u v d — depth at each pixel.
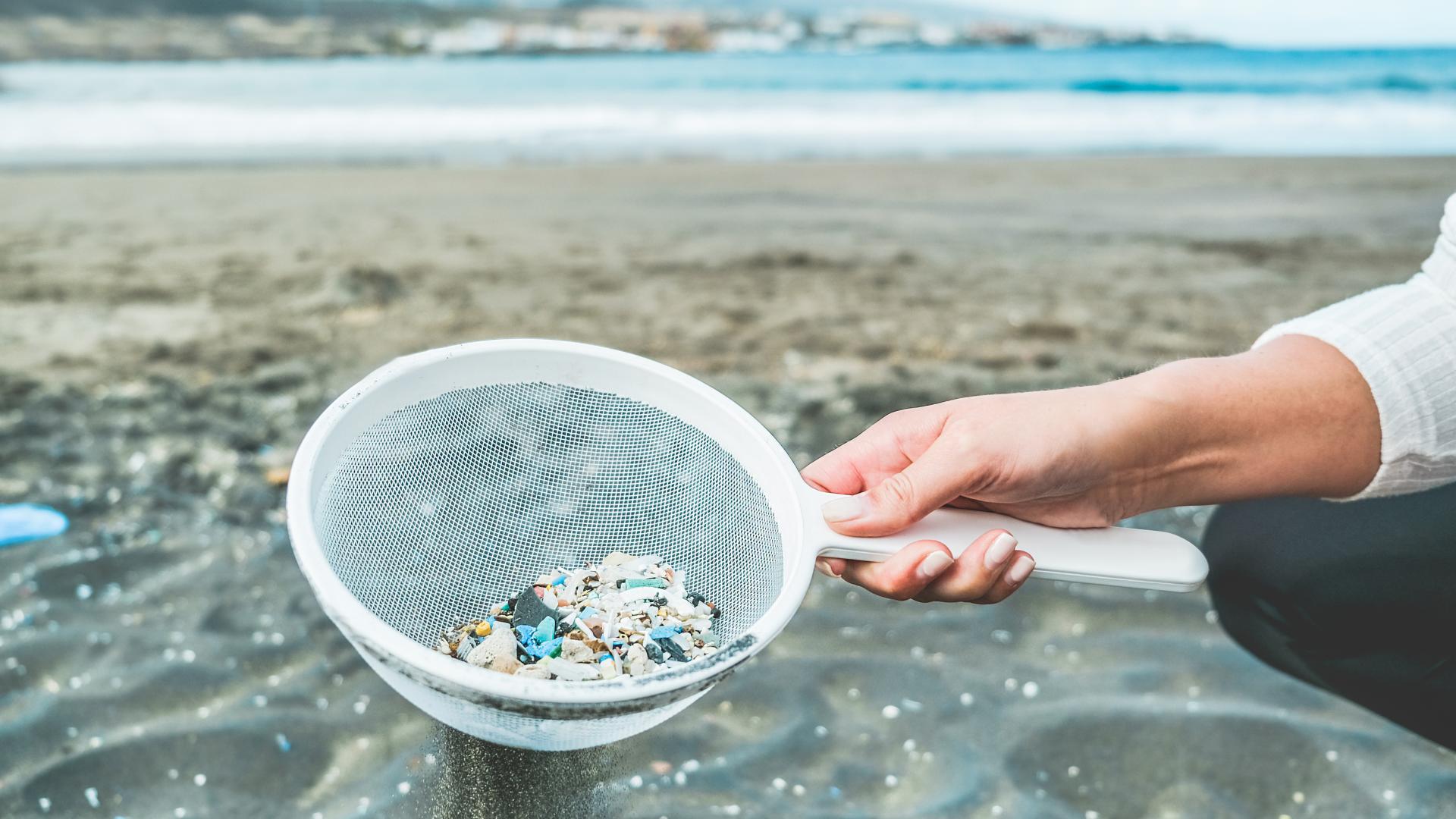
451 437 0.68
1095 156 3.94
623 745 0.80
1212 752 0.81
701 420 0.69
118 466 1.17
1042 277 2.04
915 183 3.22
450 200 2.80
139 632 0.90
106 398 1.37
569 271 2.04
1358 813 0.77
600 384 0.70
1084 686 0.87
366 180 3.14
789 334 1.66
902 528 0.64
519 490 0.70
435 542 0.68
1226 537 0.75
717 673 0.58
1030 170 3.52
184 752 0.80
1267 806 0.78
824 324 1.72
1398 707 0.71
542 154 3.86
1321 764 0.80
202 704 0.84
